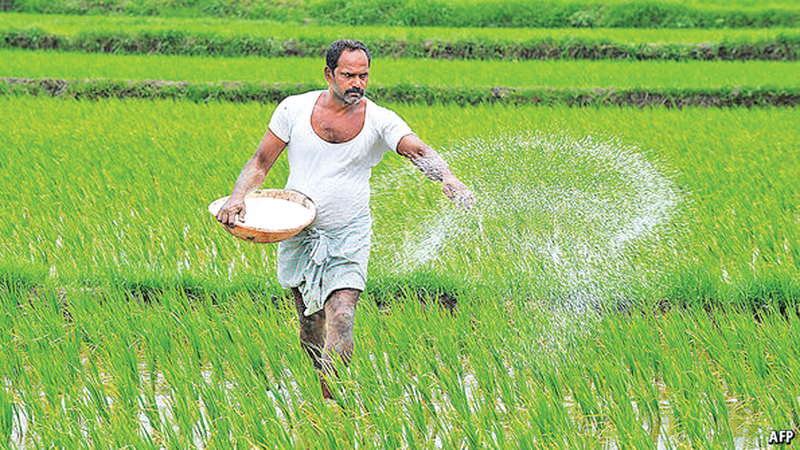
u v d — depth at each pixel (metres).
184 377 8.05
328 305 7.69
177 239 11.84
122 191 13.88
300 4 38.53
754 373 8.25
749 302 10.09
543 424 7.29
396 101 23.62
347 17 37.28
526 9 36.34
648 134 18.34
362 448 7.02
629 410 7.44
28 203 13.14
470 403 7.97
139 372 8.80
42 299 10.20
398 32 32.28
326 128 7.52
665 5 35.84
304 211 7.57
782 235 12.02
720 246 11.62
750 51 29.88
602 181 13.57
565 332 9.09
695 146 17.08
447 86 23.52
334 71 7.26
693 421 7.21
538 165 14.12
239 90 23.69
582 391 7.84
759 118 20.56
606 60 29.67
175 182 14.45
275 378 8.65
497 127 18.92
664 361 8.34
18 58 28.00
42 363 8.34
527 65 28.08
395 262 11.12
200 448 7.39
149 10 39.31
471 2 36.91
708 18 35.53
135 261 11.13
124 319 9.34
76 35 31.25
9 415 7.53
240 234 7.46
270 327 9.08
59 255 11.30
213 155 16.25
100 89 23.73
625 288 10.28
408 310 9.62
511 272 10.67
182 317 9.32
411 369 8.73
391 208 13.05
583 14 35.97
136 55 30.41
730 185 14.20
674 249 11.59
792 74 25.73
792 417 7.65
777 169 15.24
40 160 15.70
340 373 7.69
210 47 31.22
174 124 19.55
